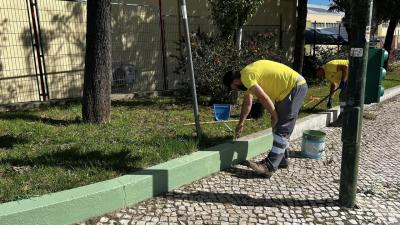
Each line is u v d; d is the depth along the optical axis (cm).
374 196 462
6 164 441
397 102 1094
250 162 500
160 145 518
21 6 824
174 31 1080
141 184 418
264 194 455
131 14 994
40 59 855
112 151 490
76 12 907
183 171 462
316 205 433
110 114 642
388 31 1848
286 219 402
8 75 823
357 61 399
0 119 637
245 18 857
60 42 888
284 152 513
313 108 837
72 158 466
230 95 804
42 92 863
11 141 520
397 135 750
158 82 1055
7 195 371
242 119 513
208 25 1152
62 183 402
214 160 503
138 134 569
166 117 688
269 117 715
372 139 714
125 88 980
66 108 744
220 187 469
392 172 549
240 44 881
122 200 404
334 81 830
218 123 657
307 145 583
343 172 426
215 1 883
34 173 420
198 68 805
